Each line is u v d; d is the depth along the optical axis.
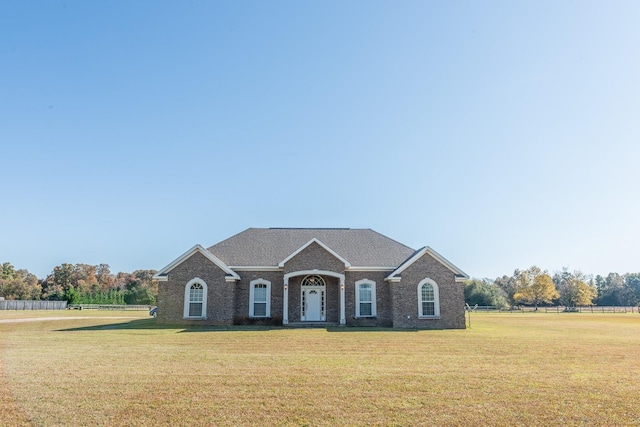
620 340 20.39
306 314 29.50
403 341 19.23
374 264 30.03
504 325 32.09
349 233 34.16
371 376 11.22
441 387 10.07
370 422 7.66
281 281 29.47
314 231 34.25
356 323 28.81
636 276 149.00
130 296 90.44
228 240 32.38
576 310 82.31
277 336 20.98
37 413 7.93
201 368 12.12
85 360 13.34
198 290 28.38
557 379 11.02
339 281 29.55
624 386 10.27
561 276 115.62
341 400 8.95
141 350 15.67
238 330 24.33
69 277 112.81
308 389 9.80
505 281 118.44
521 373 11.77
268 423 7.57
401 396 9.28
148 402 8.68
